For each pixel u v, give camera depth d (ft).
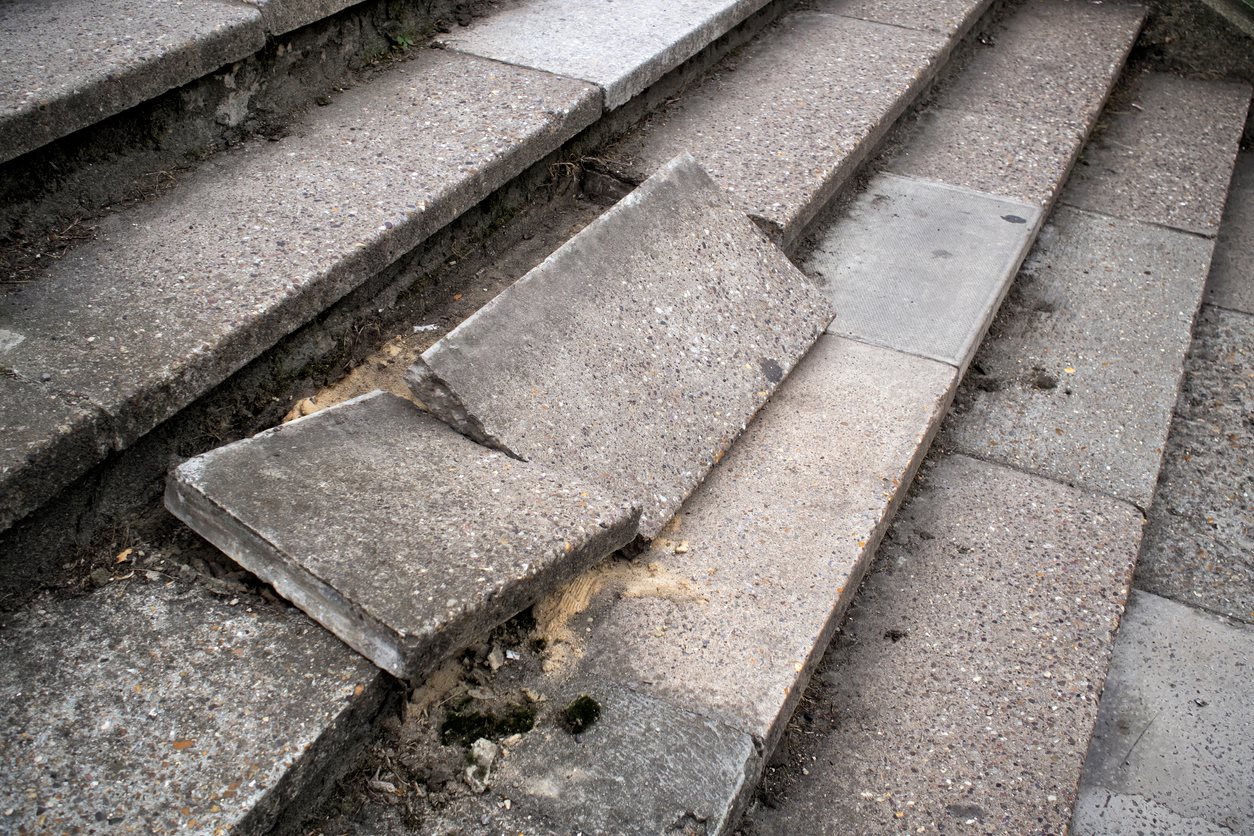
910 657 8.54
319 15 10.82
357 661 6.61
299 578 6.66
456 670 7.34
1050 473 10.50
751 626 7.77
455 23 13.39
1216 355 13.15
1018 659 8.52
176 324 7.79
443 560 6.80
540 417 8.22
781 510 8.77
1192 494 11.11
